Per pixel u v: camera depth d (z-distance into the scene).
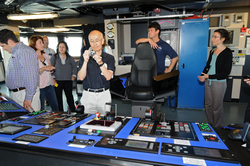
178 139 0.95
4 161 0.96
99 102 1.88
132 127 1.14
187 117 3.53
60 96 3.41
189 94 4.06
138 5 4.07
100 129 1.10
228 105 4.34
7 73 1.87
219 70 2.45
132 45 5.28
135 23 5.09
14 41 1.73
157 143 0.91
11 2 3.77
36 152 0.89
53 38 9.28
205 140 0.94
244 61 4.34
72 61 3.46
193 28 3.78
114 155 0.81
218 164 0.74
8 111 1.55
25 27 6.55
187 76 3.99
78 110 1.42
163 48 2.60
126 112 3.83
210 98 2.63
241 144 0.91
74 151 0.85
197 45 3.82
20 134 1.07
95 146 0.90
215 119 2.58
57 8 3.40
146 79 2.49
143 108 2.39
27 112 1.54
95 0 2.72
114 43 4.63
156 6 3.86
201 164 0.74
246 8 4.16
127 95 2.39
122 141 0.93
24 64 1.68
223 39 2.43
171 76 2.13
